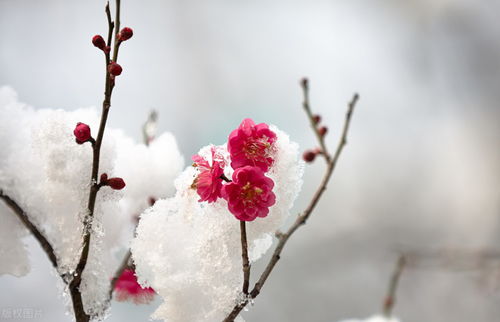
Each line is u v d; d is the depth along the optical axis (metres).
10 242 0.78
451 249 1.49
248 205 0.72
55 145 0.74
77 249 0.75
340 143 0.81
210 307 0.74
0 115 0.77
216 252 0.74
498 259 1.46
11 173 0.76
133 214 0.83
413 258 1.47
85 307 0.75
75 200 0.75
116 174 0.82
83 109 0.77
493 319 1.97
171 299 0.74
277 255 0.75
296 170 0.75
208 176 0.73
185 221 0.75
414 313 2.02
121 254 0.90
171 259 0.75
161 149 0.84
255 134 0.74
